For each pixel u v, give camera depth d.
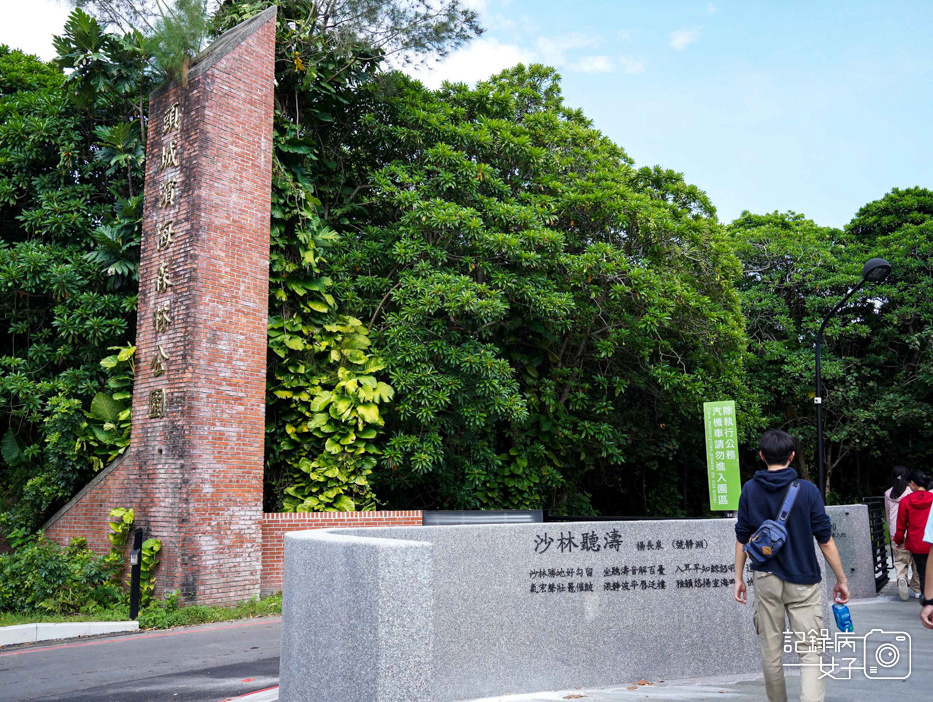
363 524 12.60
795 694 5.08
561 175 17.48
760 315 24.59
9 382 13.38
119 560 11.04
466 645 4.99
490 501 16.16
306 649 4.42
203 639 8.89
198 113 11.51
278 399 13.54
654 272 16.19
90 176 15.16
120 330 13.61
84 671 7.24
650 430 20.52
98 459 12.55
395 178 15.98
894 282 24.62
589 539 5.43
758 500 4.23
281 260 13.49
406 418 13.62
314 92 15.22
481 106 17.55
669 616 5.58
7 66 16.64
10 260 13.81
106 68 13.61
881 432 23.55
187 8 12.47
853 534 10.49
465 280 13.97
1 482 14.62
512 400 14.08
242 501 11.29
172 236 11.52
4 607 10.55
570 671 5.25
